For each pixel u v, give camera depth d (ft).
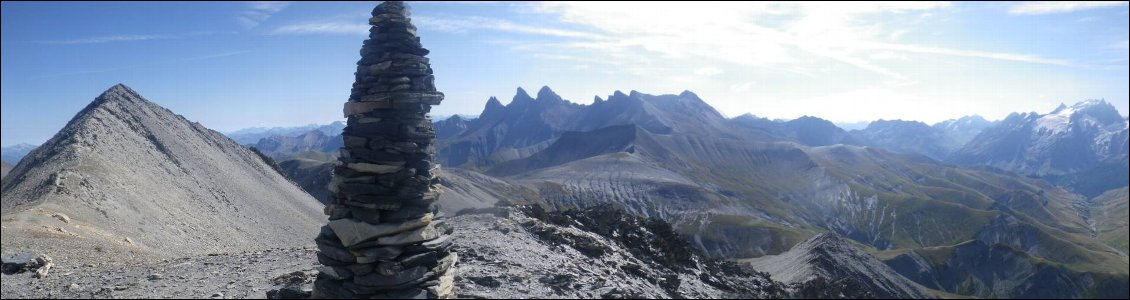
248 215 258.57
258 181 333.42
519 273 84.48
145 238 164.35
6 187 204.74
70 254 114.83
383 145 63.67
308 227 282.56
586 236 117.50
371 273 62.80
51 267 98.84
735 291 116.98
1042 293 599.98
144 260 127.03
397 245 63.77
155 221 186.29
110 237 141.49
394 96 63.31
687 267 128.47
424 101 65.05
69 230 134.00
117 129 274.36
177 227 192.44
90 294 78.38
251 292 77.71
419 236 64.69
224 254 110.42
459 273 80.69
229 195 273.54
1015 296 589.32
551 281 82.84
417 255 65.00
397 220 63.46
